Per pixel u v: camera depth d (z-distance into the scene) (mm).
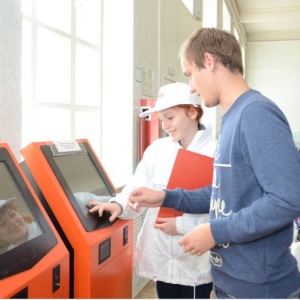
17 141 1770
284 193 932
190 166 1637
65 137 2805
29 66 2377
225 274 1126
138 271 1813
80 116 3018
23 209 1209
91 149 1803
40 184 1373
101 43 3225
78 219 1354
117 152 3289
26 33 2342
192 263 1719
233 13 8555
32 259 1088
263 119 994
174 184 1630
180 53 1255
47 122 2607
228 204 1087
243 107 1051
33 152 1395
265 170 962
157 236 1755
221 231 1030
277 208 935
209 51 1126
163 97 1692
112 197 1695
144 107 3383
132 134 3258
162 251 1745
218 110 7434
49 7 2602
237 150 1048
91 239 1329
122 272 1596
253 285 1064
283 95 10867
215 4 6480
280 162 949
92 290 1323
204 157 1646
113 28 3246
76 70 2963
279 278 1068
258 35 10953
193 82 1199
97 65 3199
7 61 1687
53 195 1351
